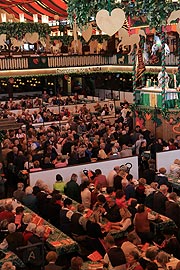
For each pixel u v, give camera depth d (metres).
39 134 19.98
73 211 11.71
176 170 15.05
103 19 8.96
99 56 32.97
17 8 25.97
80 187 13.30
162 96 21.30
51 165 15.36
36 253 9.42
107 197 12.36
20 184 13.23
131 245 9.20
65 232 11.17
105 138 18.50
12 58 30.45
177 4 11.67
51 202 11.87
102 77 34.88
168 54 26.41
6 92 34.66
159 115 21.53
